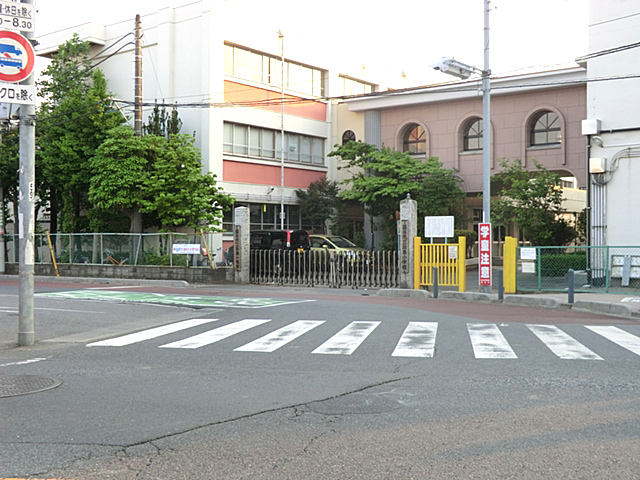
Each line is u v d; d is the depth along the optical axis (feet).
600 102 72.08
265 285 83.92
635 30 69.51
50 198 117.19
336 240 101.30
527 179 92.22
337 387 24.39
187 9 110.42
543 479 14.98
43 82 110.32
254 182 117.29
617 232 70.85
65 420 20.02
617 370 27.17
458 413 20.56
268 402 22.17
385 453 16.80
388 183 106.01
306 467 15.83
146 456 16.66
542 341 35.29
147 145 95.50
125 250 94.73
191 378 26.23
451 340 35.65
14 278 98.78
